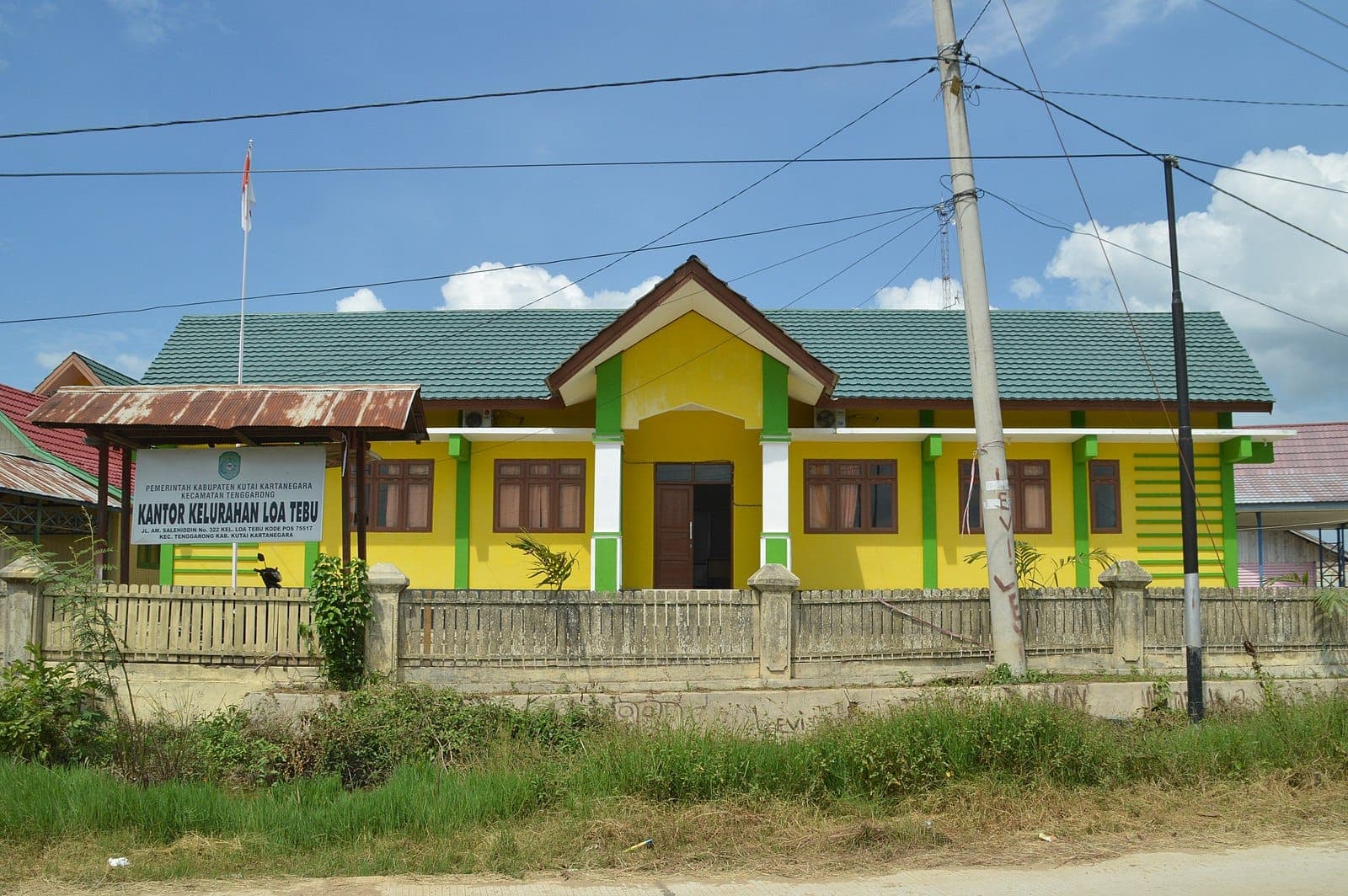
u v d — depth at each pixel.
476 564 18.27
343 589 11.59
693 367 16.73
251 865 7.91
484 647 11.84
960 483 18.81
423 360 20.30
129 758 10.28
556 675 11.89
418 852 8.12
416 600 11.84
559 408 18.80
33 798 8.66
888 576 18.48
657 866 7.95
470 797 8.99
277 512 12.59
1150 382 19.36
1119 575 13.44
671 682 12.03
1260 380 19.58
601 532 16.45
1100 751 10.04
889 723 10.05
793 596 12.41
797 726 11.41
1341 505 25.69
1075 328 21.56
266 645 11.74
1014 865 7.96
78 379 25.14
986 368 13.21
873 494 18.67
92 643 11.04
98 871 7.68
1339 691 12.42
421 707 10.87
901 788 9.46
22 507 20.11
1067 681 12.60
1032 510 18.73
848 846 8.35
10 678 10.73
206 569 18.31
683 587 18.77
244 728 10.94
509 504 18.42
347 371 20.03
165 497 12.65
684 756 9.43
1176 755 10.22
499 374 19.70
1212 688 12.80
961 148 13.33
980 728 9.95
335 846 8.36
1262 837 8.69
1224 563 18.66
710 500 19.20
